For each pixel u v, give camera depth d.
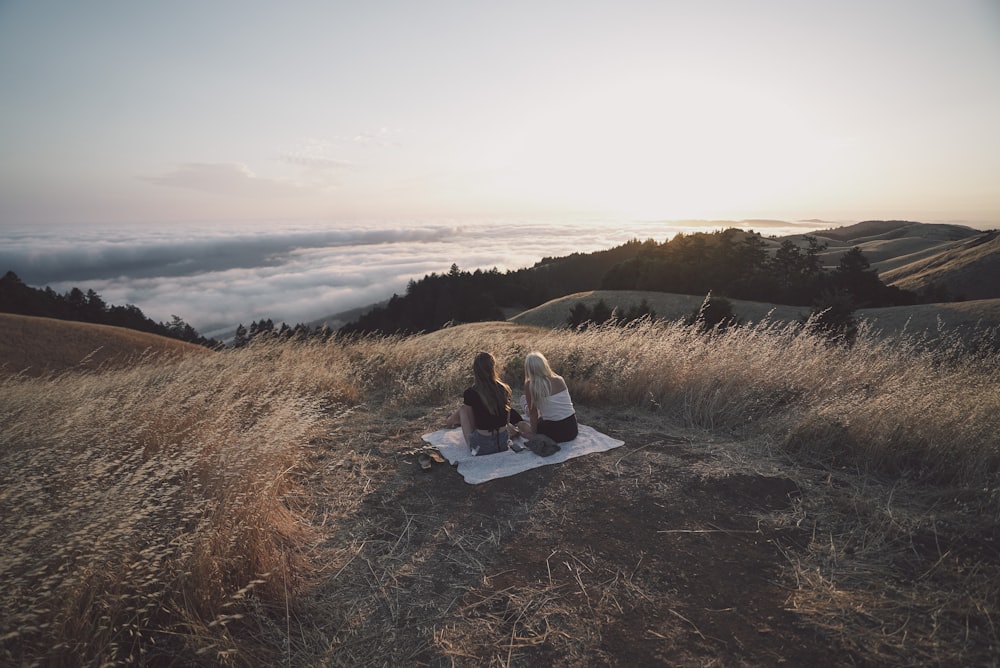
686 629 2.39
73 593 2.10
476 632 2.42
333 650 2.28
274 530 3.08
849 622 2.39
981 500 3.39
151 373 6.94
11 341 19.30
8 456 2.85
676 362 6.09
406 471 4.20
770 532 3.17
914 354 6.12
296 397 5.08
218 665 2.13
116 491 2.51
